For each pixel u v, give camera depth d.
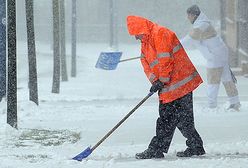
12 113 21.75
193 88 16.47
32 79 28.45
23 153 17.44
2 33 28.88
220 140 19.30
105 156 16.86
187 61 16.45
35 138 20.33
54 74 36.09
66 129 22.17
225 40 53.00
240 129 21.47
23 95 34.00
